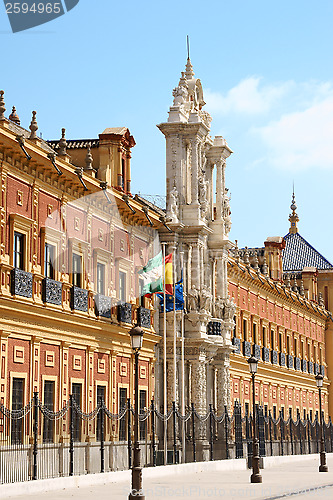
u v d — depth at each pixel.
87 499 28.69
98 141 49.59
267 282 74.69
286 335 81.94
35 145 37.47
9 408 35.59
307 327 89.56
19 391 36.62
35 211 38.38
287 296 81.19
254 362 40.16
